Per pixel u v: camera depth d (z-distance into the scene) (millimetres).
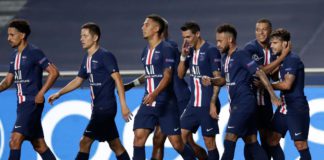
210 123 29938
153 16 27953
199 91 30062
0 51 43312
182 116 30547
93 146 33844
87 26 28391
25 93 28078
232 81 29047
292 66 28500
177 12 47000
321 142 32375
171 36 43750
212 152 30250
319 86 32750
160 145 30109
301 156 29156
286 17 45406
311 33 43094
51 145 34375
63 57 41906
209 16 46250
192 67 30172
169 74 27312
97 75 28281
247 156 30484
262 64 30672
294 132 28906
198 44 30109
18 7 52438
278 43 28750
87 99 34281
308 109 29156
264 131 30750
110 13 47875
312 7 46531
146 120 27469
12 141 27828
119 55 41719
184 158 28766
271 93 28078
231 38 29188
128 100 33969
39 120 28547
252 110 28875
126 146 33781
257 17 45750
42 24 47188
